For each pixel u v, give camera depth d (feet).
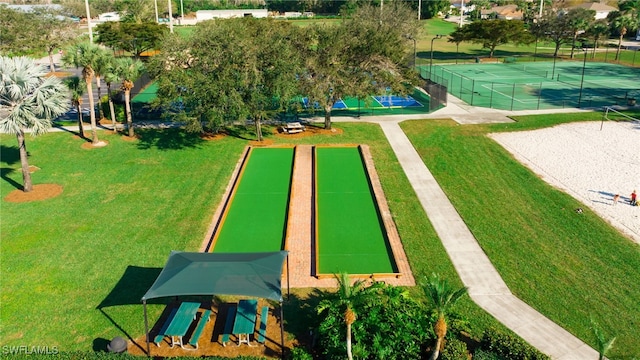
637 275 71.56
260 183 104.22
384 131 136.98
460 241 80.84
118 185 102.06
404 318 56.44
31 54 223.92
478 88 198.18
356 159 117.60
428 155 119.34
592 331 60.23
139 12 324.80
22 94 92.12
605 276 71.31
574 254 77.05
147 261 74.38
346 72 129.29
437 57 294.25
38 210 90.84
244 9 443.32
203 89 111.55
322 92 128.57
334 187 102.12
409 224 86.17
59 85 97.04
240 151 122.01
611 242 80.59
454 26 411.34
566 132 136.77
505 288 68.49
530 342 58.23
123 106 144.77
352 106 167.63
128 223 86.02
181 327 56.80
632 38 355.56
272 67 117.80
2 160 115.44
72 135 132.16
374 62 129.90
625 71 240.53
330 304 58.03
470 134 134.10
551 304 65.16
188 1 443.73
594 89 194.18
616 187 102.01
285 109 129.18
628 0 383.24
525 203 94.68
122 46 241.14
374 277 70.28
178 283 55.52
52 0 384.88
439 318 50.67
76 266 72.95
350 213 90.94
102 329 59.93
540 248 78.84
